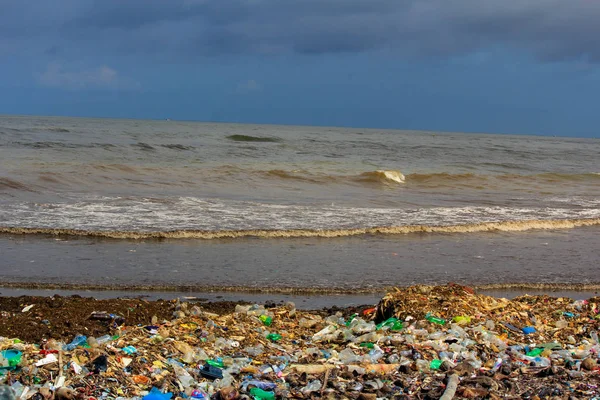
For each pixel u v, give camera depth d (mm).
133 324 7520
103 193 18625
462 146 66312
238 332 7145
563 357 6680
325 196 20516
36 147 35062
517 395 5480
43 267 10609
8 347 5969
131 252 11969
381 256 12539
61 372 5395
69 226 13688
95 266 10844
